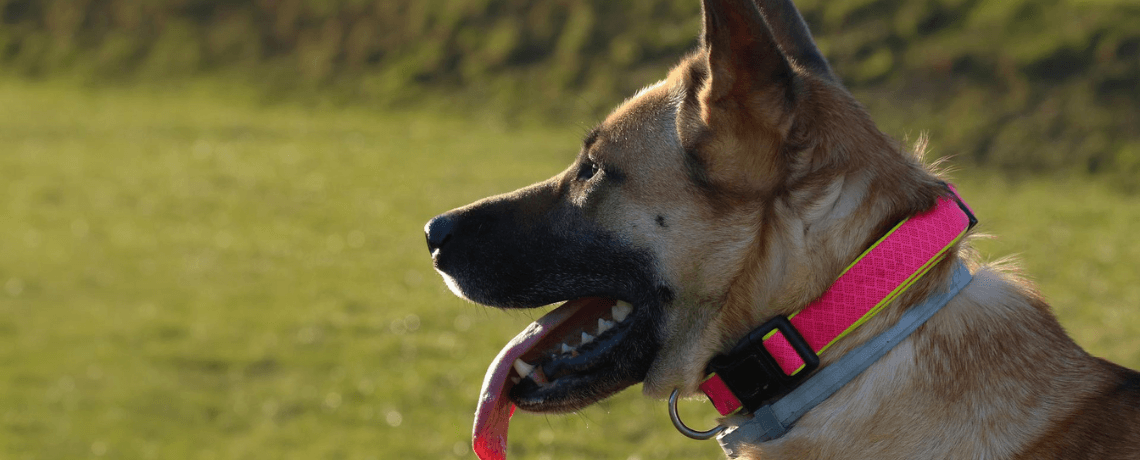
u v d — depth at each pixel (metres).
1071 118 18.92
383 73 27.22
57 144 21.36
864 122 2.38
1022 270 2.62
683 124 2.44
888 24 22.80
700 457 5.71
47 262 12.55
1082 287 9.82
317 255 12.58
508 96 25.03
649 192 2.52
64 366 8.58
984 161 18.56
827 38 23.05
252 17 30.52
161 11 31.28
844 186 2.29
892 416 2.28
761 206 2.37
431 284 10.91
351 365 8.31
